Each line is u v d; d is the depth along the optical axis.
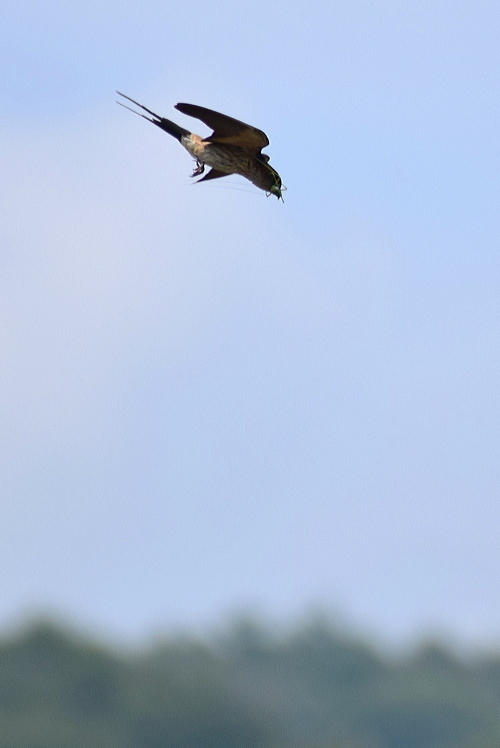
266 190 18.94
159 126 18.80
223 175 18.97
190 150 18.70
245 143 18.59
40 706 41.72
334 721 45.22
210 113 18.33
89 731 42.19
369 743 44.91
